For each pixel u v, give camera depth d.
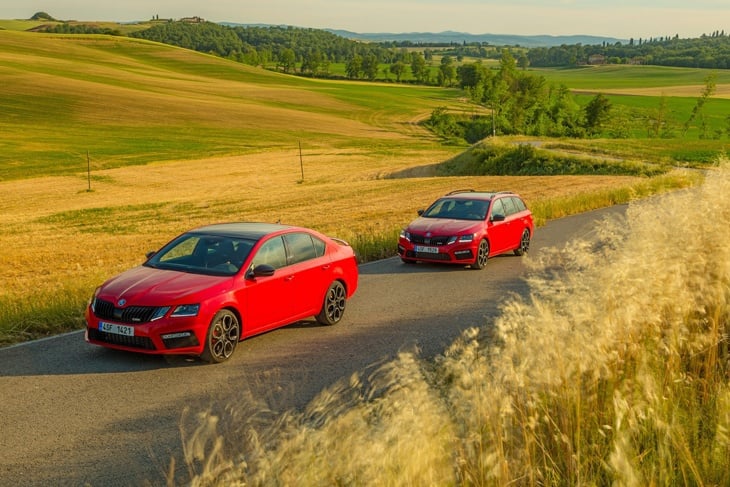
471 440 3.56
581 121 158.62
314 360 8.74
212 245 9.61
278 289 9.59
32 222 47.12
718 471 3.54
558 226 23.28
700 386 4.60
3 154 92.62
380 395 6.64
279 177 79.69
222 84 195.25
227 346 8.77
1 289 18.22
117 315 8.43
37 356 8.90
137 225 42.22
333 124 148.25
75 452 5.93
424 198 44.44
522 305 4.55
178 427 6.46
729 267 5.15
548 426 3.95
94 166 87.69
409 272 15.73
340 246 11.37
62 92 140.38
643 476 3.46
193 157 97.88
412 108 186.75
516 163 65.88
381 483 3.11
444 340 9.64
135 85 165.38
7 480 5.41
